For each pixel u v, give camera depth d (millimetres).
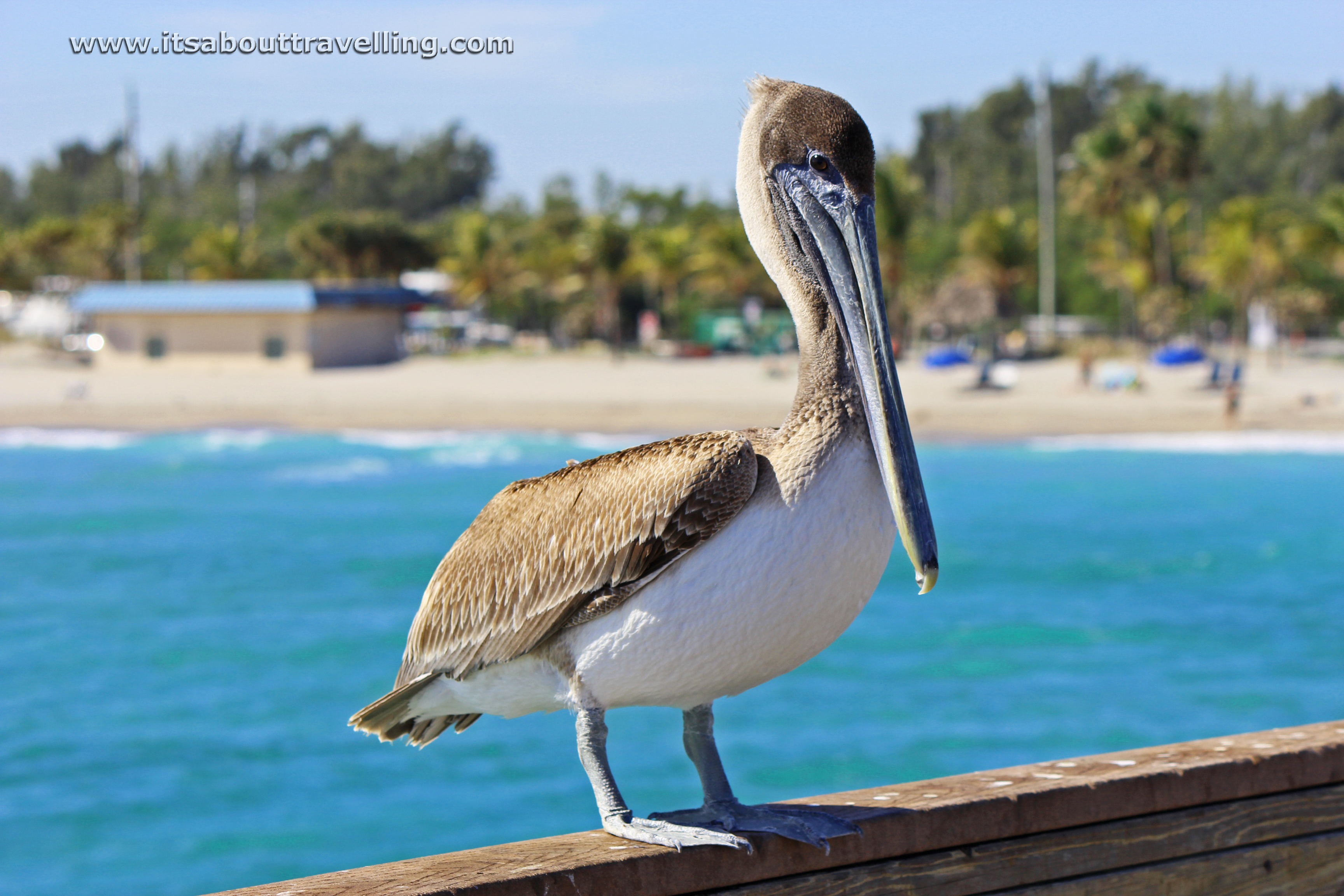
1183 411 37750
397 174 140000
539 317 86438
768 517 2330
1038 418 37406
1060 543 20359
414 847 8617
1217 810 2631
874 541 2387
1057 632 14484
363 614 15914
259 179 148875
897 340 54281
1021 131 118438
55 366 56219
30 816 9273
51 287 81438
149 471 31141
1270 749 2723
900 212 51781
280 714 11688
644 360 63938
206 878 8180
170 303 52531
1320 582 17031
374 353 57812
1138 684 12312
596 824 8953
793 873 2352
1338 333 66750
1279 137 112000
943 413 38469
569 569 2461
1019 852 2479
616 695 2449
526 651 2533
